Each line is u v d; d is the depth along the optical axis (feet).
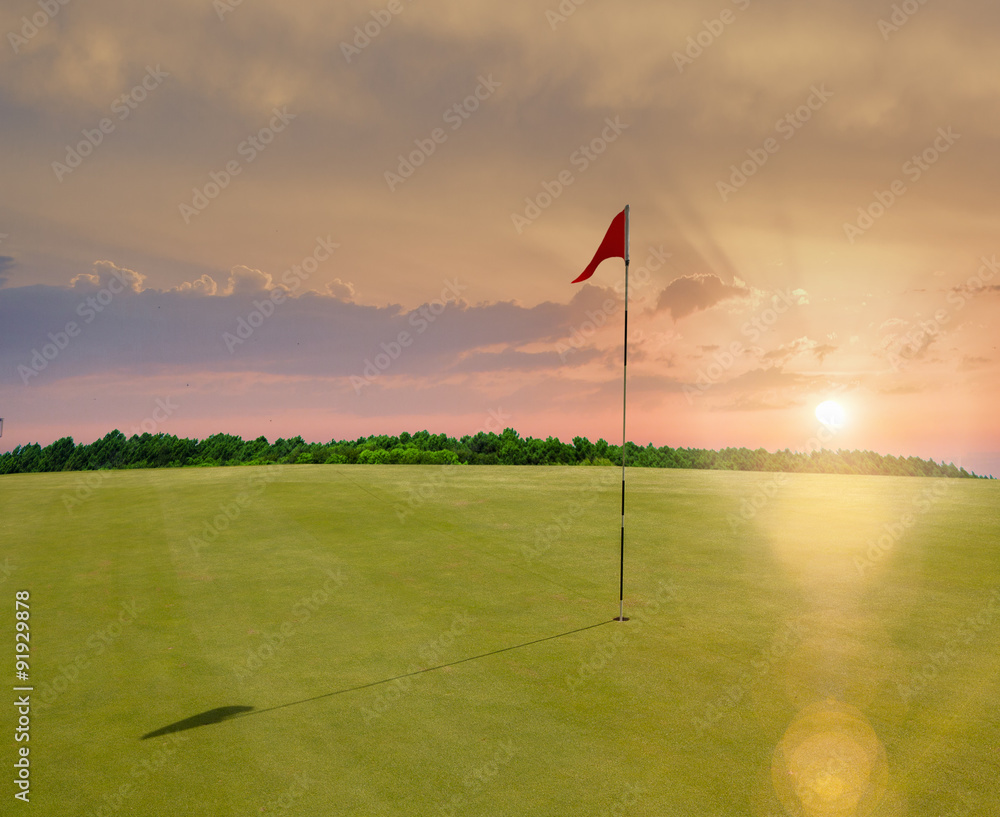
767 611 32.22
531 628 30.78
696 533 49.34
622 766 18.70
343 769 18.98
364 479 79.36
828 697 22.74
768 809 16.48
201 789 18.11
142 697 24.27
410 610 33.73
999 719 20.95
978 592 34.60
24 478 92.89
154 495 70.85
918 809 16.35
